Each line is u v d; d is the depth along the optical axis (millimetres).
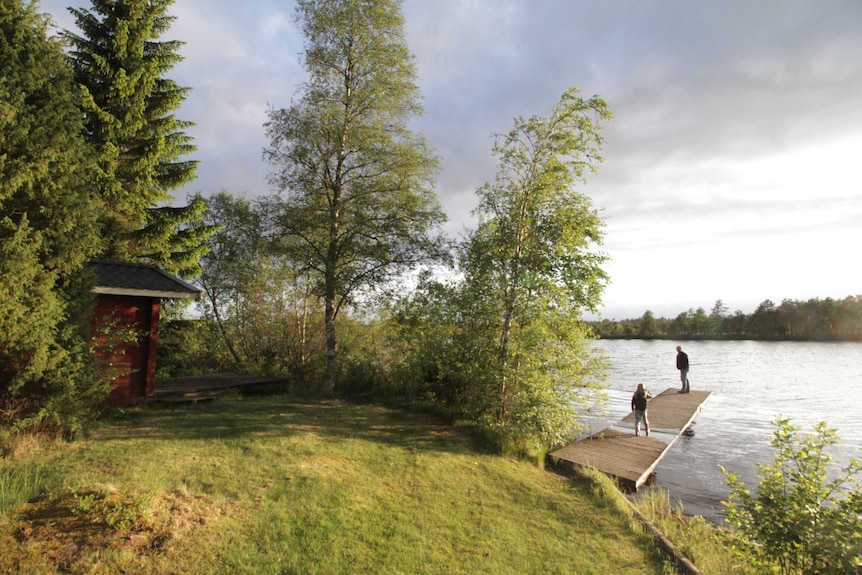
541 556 4691
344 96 12070
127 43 11906
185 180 13250
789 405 18281
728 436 12953
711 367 34781
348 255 12438
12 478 4605
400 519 5035
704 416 15969
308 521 4633
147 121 12414
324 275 12445
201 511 4453
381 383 12641
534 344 9555
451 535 4867
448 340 11062
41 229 5633
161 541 3795
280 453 6543
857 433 13469
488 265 10461
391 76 12031
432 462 7152
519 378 9000
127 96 11820
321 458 6582
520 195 9984
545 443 9164
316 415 9500
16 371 5566
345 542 4348
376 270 12195
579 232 9812
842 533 4152
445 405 11141
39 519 3840
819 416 15992
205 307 18203
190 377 13383
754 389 23062
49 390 5898
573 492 6816
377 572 3949
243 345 17562
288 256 12500
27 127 5309
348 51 11852
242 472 5652
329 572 3834
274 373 15695
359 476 6133
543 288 9797
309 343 17109
